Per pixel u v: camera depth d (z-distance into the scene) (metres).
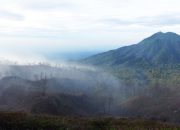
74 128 60.41
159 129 64.38
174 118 150.00
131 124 68.88
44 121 60.22
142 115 163.12
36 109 133.88
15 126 55.44
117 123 68.44
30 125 57.03
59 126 59.69
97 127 64.25
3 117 57.31
